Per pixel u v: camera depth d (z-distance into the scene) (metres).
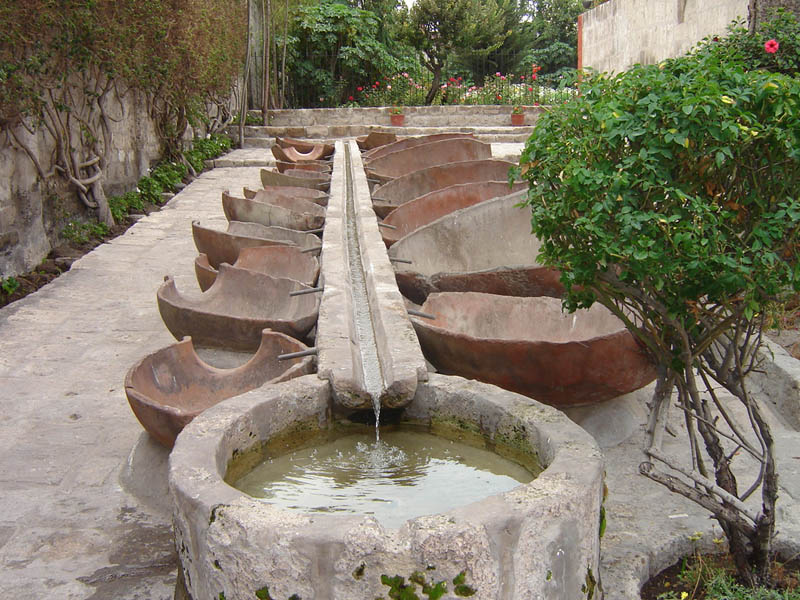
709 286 2.84
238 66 20.45
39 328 7.16
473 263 7.57
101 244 10.35
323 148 17.27
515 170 3.24
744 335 5.62
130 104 13.32
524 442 3.31
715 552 3.64
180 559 2.79
